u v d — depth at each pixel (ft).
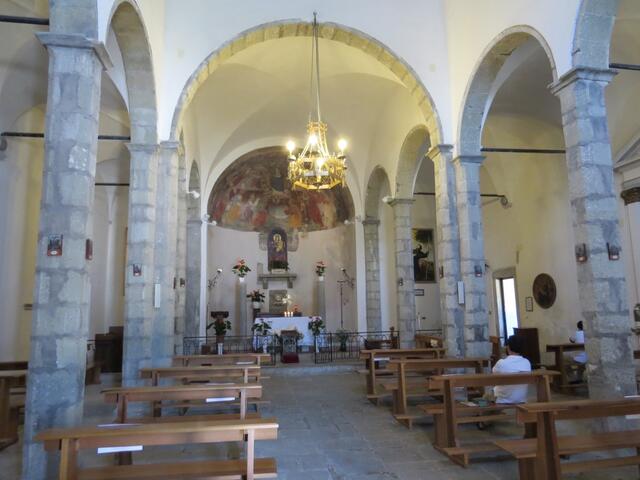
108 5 19.48
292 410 26.99
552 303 44.57
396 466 17.49
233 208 62.08
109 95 32.86
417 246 62.80
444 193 32.96
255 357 29.60
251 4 32.60
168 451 19.19
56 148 16.80
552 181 44.29
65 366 15.94
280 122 50.49
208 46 31.91
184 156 40.27
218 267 60.49
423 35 34.32
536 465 13.60
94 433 11.75
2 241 30.86
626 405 13.76
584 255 20.35
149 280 27.91
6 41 26.53
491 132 45.83
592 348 19.89
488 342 30.86
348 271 60.29
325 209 63.87
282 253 63.82
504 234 52.60
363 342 53.93
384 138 48.42
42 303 16.05
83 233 16.72
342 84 43.57
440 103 33.63
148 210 28.35
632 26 29.25
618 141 35.29
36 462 15.40
